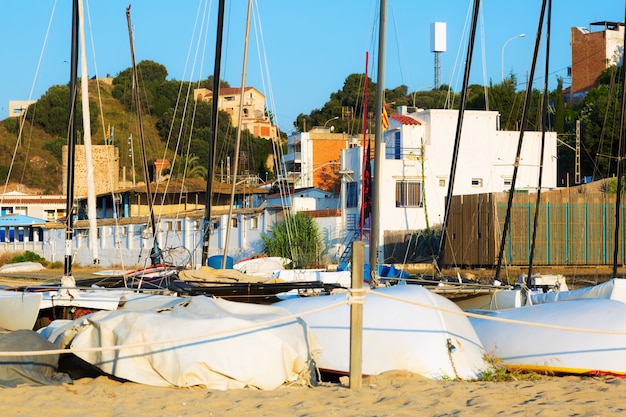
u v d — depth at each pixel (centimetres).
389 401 1116
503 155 5788
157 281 2244
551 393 1184
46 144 12475
